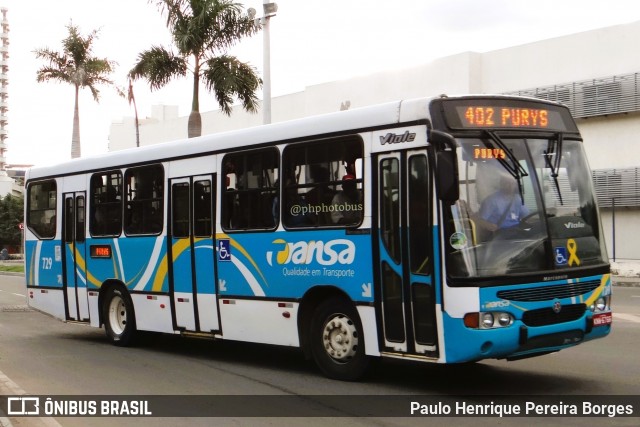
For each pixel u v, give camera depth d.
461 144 7.36
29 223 14.30
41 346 12.49
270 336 9.37
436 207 7.33
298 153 9.02
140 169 11.64
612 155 31.34
